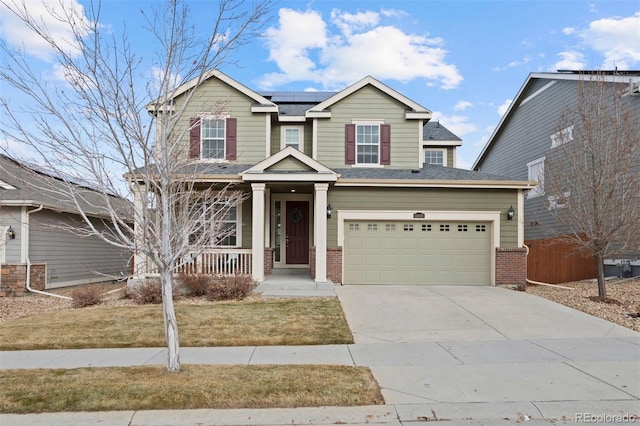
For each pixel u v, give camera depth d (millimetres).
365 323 8570
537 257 14586
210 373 5500
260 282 12047
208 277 11375
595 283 13562
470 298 11039
